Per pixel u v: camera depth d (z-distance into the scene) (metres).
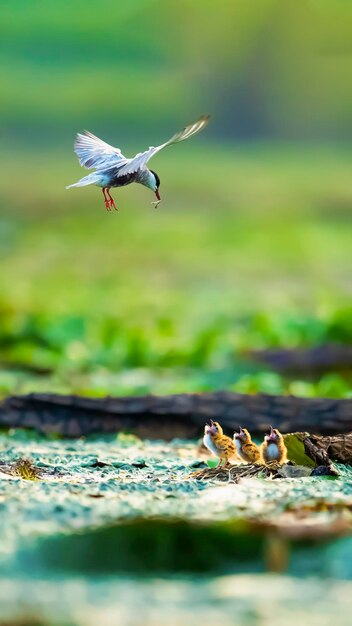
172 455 10.92
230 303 24.86
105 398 12.15
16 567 6.81
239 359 17.03
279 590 6.48
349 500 8.56
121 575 6.70
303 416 11.59
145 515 7.99
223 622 6.02
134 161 7.20
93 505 8.24
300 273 31.59
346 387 14.20
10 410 12.27
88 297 26.33
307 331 17.88
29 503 8.24
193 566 6.89
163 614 6.10
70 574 6.71
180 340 18.53
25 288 27.47
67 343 18.67
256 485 9.09
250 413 11.73
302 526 7.75
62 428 12.12
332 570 6.84
